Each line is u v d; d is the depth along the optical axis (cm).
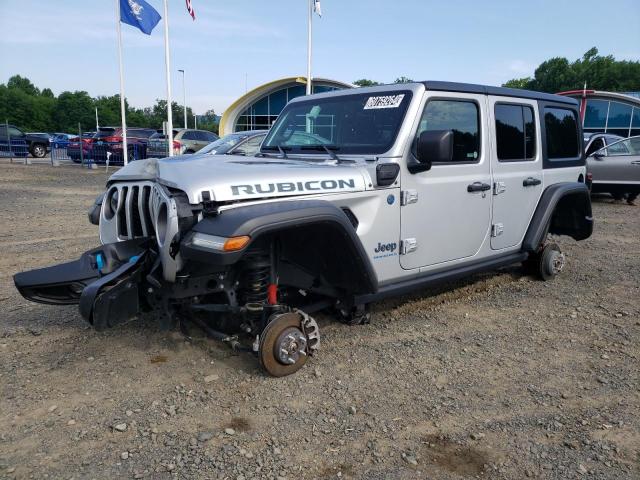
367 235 394
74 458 280
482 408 337
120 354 399
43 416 317
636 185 1225
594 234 914
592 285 605
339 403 339
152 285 340
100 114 9425
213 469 274
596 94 3269
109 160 2367
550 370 391
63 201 1226
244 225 303
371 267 376
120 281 329
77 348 409
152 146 2398
